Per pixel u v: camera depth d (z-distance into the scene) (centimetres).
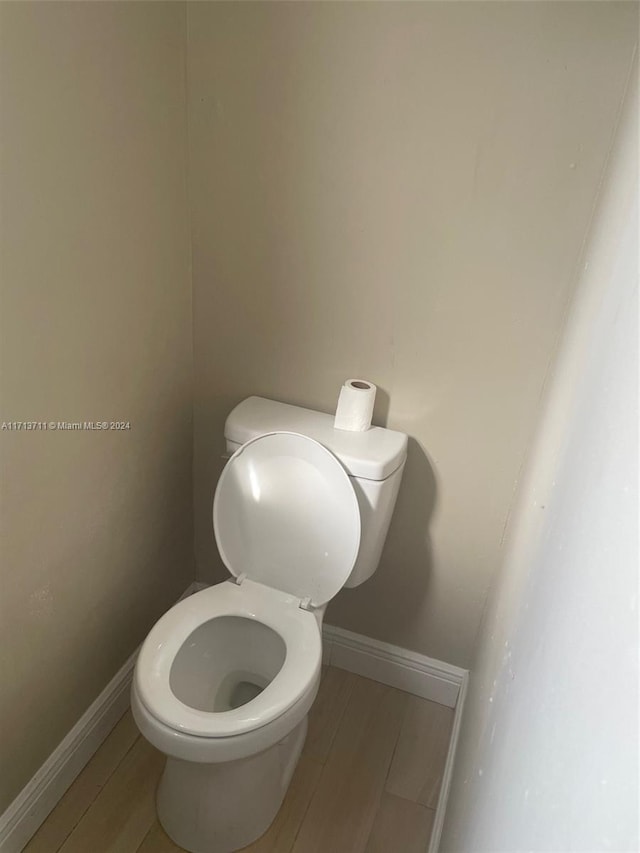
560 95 108
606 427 54
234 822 132
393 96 117
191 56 125
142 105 116
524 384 132
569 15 103
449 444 143
